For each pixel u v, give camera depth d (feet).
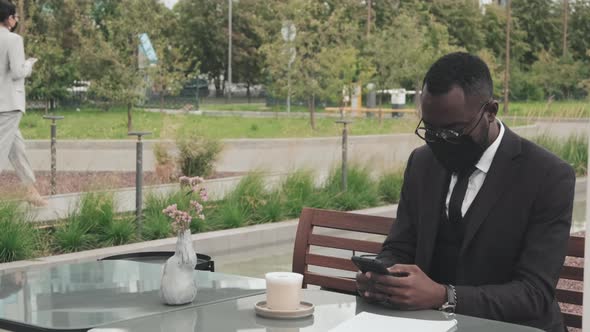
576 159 47.47
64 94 116.88
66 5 108.78
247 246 28.27
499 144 10.28
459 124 9.71
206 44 183.62
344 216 13.28
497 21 157.07
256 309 9.32
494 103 9.86
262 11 173.58
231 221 29.14
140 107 124.98
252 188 31.63
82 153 54.95
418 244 10.82
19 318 9.54
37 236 25.20
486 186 10.26
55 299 10.50
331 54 88.22
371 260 9.46
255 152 55.83
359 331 8.44
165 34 156.46
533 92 138.92
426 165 10.99
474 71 9.67
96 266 12.80
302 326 8.80
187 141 40.55
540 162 10.20
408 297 9.35
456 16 149.69
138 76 78.59
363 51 102.01
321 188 35.06
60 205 30.30
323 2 126.93
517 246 10.21
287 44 89.20
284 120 97.66
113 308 9.95
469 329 8.64
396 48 94.53
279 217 30.96
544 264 9.97
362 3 135.74
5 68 29.19
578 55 161.89
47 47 96.84
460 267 10.39
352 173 36.29
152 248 25.84
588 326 8.21
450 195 10.57
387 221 12.85
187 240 10.05
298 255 13.64
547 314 10.18
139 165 27.20
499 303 9.70
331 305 9.67
